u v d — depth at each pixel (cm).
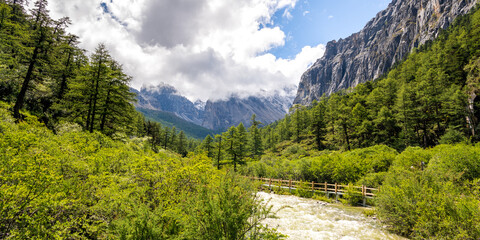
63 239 346
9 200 303
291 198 1547
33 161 400
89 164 593
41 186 357
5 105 1609
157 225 383
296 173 1991
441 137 3159
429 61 5866
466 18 7994
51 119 2148
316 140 5553
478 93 3469
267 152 6681
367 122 4256
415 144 3725
